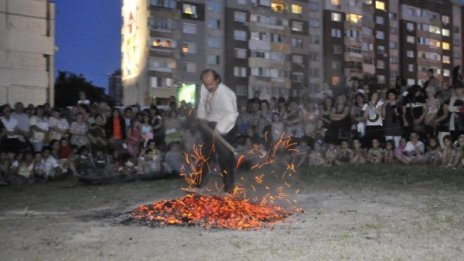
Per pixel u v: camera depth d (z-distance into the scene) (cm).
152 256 388
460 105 1084
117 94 6031
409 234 452
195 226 491
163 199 671
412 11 6312
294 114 1203
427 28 6469
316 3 5469
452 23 6744
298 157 1139
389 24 6112
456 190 719
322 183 815
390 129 1177
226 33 4978
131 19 5006
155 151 1068
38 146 1134
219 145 630
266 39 5172
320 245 416
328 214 546
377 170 966
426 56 6462
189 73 4825
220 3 4953
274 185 797
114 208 611
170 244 421
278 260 377
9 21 1489
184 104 1220
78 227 491
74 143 1157
